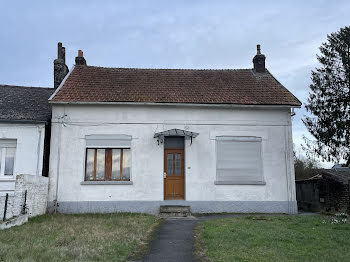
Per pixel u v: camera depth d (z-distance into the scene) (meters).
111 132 14.71
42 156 14.23
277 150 15.19
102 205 14.18
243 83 17.03
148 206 14.30
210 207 14.55
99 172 14.62
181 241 8.59
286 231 9.41
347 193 14.14
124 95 15.14
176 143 15.23
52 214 13.37
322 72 21.20
